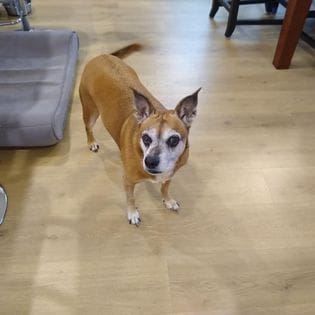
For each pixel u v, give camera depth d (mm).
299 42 1480
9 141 942
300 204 873
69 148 1003
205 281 726
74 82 1229
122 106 744
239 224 828
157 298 698
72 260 752
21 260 748
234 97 1196
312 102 1181
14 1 1344
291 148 1018
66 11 1662
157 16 1650
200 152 1000
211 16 1639
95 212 846
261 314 679
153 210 855
